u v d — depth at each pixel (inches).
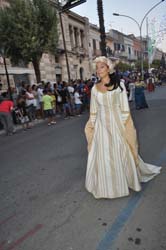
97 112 123.6
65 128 365.7
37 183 161.2
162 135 248.1
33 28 550.0
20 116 466.0
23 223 116.0
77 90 520.1
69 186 149.6
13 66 732.7
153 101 579.2
